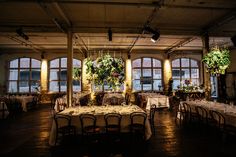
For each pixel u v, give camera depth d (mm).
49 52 13055
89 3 5363
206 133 5258
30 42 10703
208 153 3826
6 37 9484
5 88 12984
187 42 10719
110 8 5949
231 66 13188
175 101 10477
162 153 3844
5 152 4027
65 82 13500
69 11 6191
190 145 4305
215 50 5527
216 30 8352
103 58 4676
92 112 4602
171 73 13734
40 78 13234
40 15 6500
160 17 6836
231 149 4035
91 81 4715
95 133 4297
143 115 4293
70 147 4270
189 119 6289
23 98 9719
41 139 4922
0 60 12953
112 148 4164
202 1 5453
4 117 7875
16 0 5023
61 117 4184
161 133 5289
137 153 3859
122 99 9938
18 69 13297
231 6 5844
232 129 3982
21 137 5113
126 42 11109
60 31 7570
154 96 9367
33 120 7426
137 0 5305
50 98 13141
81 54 13297
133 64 13773
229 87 13289
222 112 4500
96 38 10023
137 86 13773
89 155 3801
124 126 4367
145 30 7117
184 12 6363
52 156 3799
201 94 11211
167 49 13367
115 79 4605
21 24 7371
